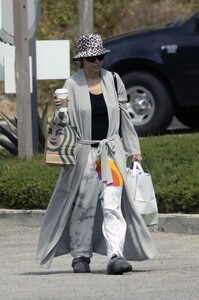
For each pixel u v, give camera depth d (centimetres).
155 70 3747
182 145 3038
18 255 2189
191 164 2741
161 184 2520
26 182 2625
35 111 3156
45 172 2683
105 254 1933
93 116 1888
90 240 1917
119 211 1869
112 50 3756
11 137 3150
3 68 3103
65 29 5256
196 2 5403
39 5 3078
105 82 1902
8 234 2472
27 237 2428
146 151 2947
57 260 2123
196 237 2344
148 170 2683
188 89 3741
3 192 2645
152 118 3741
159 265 2003
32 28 3048
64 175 1897
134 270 1944
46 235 1911
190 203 2422
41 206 2586
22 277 1903
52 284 1809
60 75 3161
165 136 3359
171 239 2327
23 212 2583
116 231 1856
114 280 1822
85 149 1888
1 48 3091
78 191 1898
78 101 1888
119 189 1877
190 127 4066
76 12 5322
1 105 4838
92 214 1908
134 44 3750
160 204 2464
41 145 3228
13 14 2969
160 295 1675
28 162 2870
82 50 1886
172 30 3759
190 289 1722
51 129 1878
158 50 3731
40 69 3150
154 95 3734
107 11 5381
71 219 1917
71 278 1862
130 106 3753
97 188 1895
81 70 1911
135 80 3741
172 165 2731
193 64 3725
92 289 1742
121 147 1898
